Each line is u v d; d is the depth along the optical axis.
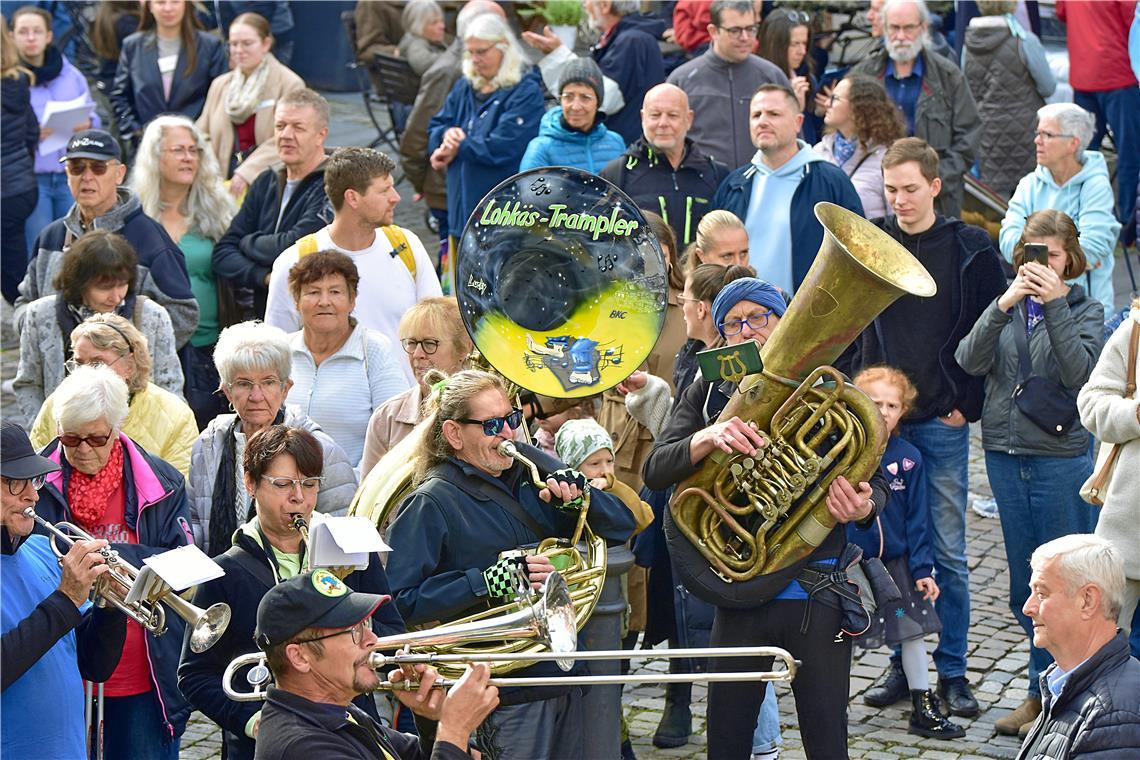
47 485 19.25
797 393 19.30
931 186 26.69
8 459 16.03
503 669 18.89
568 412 24.12
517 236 19.91
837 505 19.38
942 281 26.67
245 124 40.34
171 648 19.50
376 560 17.83
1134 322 23.19
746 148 34.88
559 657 15.57
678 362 24.58
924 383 26.53
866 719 25.47
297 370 25.06
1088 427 23.31
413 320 23.33
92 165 28.81
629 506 22.58
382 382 25.19
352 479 21.45
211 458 21.36
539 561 18.48
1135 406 22.67
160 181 32.06
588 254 20.03
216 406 31.44
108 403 19.41
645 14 41.50
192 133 32.09
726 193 30.56
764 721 22.72
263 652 14.50
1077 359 25.08
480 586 18.47
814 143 40.75
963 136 36.69
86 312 26.02
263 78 40.19
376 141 51.44
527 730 19.53
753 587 19.83
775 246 29.94
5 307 44.84
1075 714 17.12
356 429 25.00
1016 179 42.59
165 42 43.50
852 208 30.09
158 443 23.08
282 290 27.61
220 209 32.34
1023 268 25.22
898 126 32.94
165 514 20.00
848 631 20.03
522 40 39.62
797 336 19.12
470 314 19.66
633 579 24.70
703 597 20.11
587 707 20.52
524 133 35.91
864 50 47.34
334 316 24.75
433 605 18.36
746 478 19.69
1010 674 27.06
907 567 24.77
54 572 17.25
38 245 29.50
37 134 40.75
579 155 33.41
